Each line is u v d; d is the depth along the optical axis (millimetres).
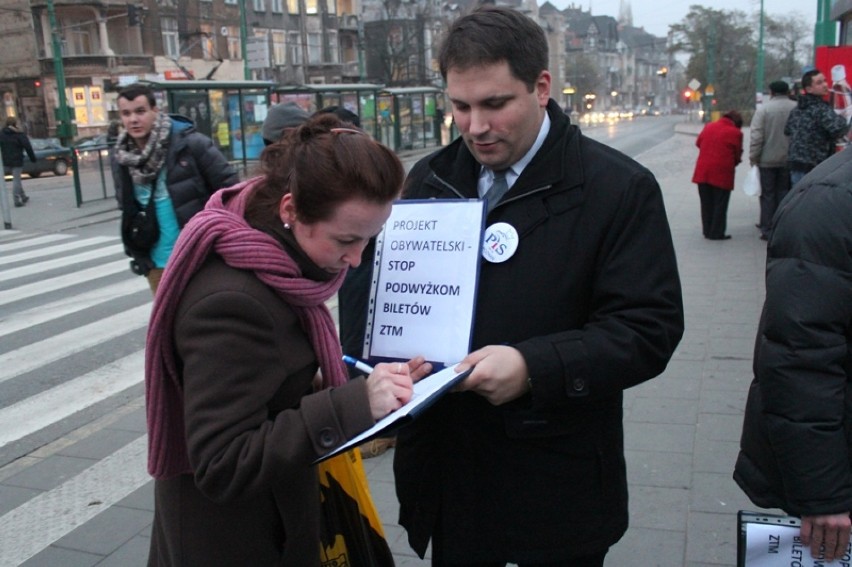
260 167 1654
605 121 73562
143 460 4234
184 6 41250
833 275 1720
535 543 1916
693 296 6770
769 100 8844
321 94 24906
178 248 1517
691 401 4477
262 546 1693
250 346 1503
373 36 51750
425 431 2021
